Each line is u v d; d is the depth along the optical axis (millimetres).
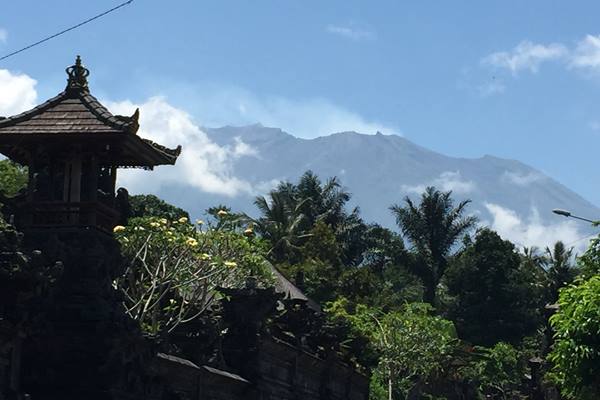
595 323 45250
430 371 98438
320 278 113688
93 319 37031
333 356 63531
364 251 143125
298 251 121188
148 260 54250
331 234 123000
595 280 46219
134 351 37875
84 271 38094
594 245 52281
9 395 33938
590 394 46281
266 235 121688
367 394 74750
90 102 40812
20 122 40125
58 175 40531
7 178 71250
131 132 39625
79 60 41844
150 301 51969
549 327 79438
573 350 45500
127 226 53938
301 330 58812
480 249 149875
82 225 38938
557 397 75188
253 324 51562
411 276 154000
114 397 36281
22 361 36500
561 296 47375
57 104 40906
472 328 145250
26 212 39281
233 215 65125
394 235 148250
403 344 93375
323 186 141625
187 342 47938
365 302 111875
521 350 136375
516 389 123062
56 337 36750
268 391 52188
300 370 59188
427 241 147250
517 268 150500
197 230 59219
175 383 43344
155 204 89500
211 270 54438
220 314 51906
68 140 39750
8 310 34219
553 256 150500
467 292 147125
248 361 50969
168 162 42844
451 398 111312
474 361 123312
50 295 36500
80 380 36344
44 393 36188
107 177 41469
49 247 37781
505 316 145375
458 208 149125
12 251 33844
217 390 47844
